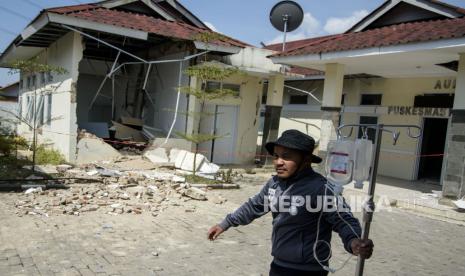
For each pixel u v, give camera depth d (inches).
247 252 229.6
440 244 278.7
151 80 633.0
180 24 553.0
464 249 270.1
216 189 421.1
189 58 493.7
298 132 107.6
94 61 706.2
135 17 515.8
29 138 629.0
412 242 278.2
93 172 411.5
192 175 453.1
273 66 602.2
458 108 378.3
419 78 561.6
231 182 449.7
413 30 430.6
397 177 583.5
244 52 579.5
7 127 500.4
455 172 381.1
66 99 487.2
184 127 545.6
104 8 513.0
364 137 122.0
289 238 105.0
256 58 589.9
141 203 321.4
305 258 102.9
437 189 499.8
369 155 117.3
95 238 233.3
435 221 350.9
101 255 207.3
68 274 180.2
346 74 606.9
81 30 467.8
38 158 467.2
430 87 548.1
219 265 205.6
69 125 472.7
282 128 778.2
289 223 104.7
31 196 314.2
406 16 501.7
